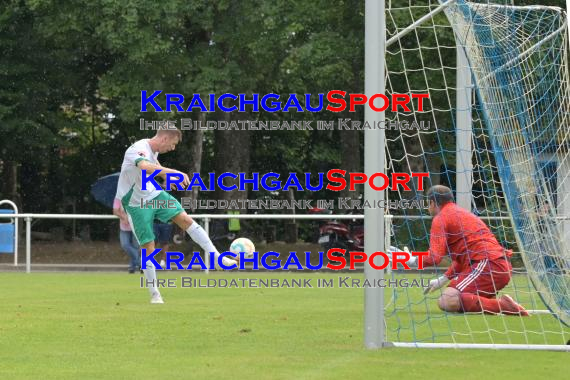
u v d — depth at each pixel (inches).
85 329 1202.0
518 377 845.8
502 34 1421.0
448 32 3075.8
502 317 1326.3
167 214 1560.0
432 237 1380.4
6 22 3902.6
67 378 841.5
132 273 2578.7
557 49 1396.4
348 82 3565.5
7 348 1030.4
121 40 3580.2
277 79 3917.3
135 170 1540.4
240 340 1098.7
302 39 3656.5
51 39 3956.7
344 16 3474.4
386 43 1203.9
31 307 1503.4
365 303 1028.5
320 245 3472.0
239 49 3708.2
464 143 1643.7
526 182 1322.6
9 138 4092.0
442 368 892.6
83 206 4685.0
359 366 904.3
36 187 4653.1
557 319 1289.4
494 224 1840.6
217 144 4045.3
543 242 1306.6
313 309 1486.2
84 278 2321.6
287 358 957.2
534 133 1347.2
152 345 1056.2
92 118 4589.1
